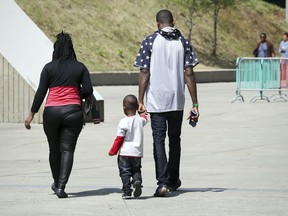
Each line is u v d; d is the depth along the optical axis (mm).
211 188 22078
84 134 35500
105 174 25031
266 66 53094
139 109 20609
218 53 86250
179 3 83375
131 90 64875
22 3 76750
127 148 20078
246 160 28078
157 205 19328
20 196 20703
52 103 20719
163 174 20531
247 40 91938
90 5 81812
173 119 20938
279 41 95250
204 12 85875
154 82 20734
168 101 20688
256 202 19750
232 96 57938
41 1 78125
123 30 81125
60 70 20781
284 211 18594
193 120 21312
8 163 27578
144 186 22469
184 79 21125
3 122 39812
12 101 39688
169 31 20875
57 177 21094
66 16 78625
